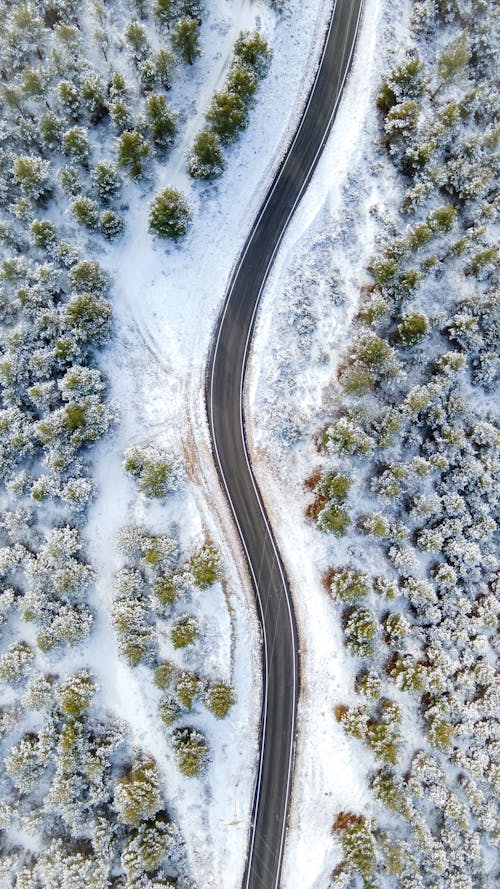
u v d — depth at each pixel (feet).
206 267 164.25
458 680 154.92
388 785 144.97
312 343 162.50
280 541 156.56
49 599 148.05
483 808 153.07
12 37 153.28
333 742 148.87
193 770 138.51
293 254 164.76
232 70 159.43
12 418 151.23
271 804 146.82
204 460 158.40
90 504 152.87
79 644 147.95
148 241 163.22
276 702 151.53
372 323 160.97
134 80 163.32
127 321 161.48
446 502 159.53
